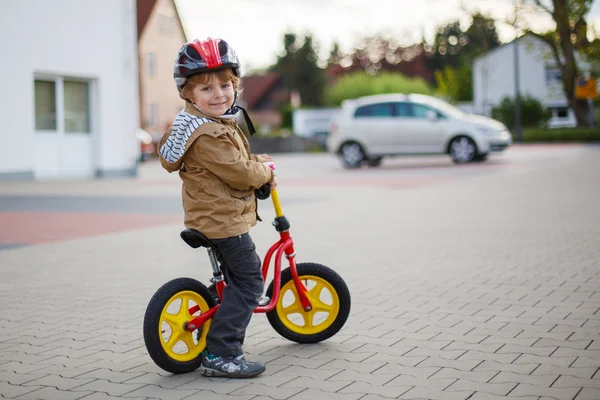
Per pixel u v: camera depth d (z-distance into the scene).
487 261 7.69
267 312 4.76
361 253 8.39
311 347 4.87
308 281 5.53
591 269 7.13
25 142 19.77
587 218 10.64
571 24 40.22
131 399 3.97
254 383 4.18
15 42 19.39
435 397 3.84
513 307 5.76
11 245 9.52
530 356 4.50
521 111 52.56
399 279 6.93
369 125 23.98
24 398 4.03
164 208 13.59
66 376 4.41
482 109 58.47
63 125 20.83
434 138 23.55
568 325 5.18
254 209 4.40
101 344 5.10
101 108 21.39
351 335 5.12
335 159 33.75
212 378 4.30
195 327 4.36
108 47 21.47
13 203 14.54
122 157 21.94
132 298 6.48
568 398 3.77
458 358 4.51
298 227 10.62
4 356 4.85
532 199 13.23
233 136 4.18
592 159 23.62
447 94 65.44
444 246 8.70
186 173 4.24
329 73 100.88
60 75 20.56
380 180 18.77
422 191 15.51
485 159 24.22
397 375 4.23
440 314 5.61
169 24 54.25
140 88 51.03
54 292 6.77
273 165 4.43
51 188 17.86
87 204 14.31
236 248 4.24
